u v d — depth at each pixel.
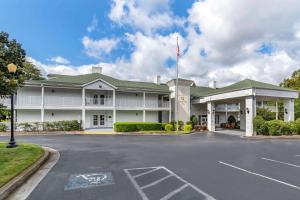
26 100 23.98
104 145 14.02
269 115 34.69
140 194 5.09
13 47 9.84
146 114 32.03
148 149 12.42
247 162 8.92
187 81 32.72
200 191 5.32
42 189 5.46
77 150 11.90
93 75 31.78
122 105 29.23
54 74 30.52
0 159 8.30
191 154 10.82
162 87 34.12
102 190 5.38
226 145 14.54
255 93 21.36
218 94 26.67
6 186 5.28
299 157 10.14
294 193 5.24
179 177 6.59
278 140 18.17
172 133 24.16
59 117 26.47
